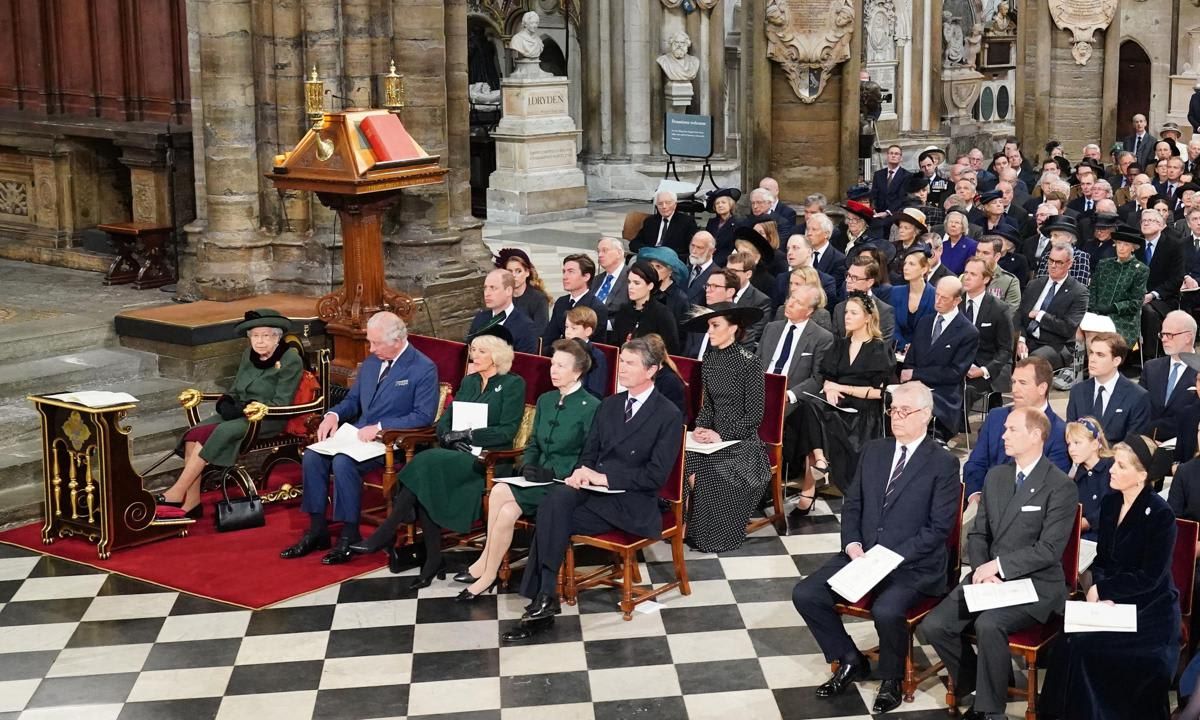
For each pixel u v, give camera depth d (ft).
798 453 30.50
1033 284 39.65
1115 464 21.08
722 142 75.82
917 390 22.70
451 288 39.52
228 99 38.55
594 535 25.11
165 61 42.50
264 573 27.32
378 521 29.58
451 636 24.52
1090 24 72.90
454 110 40.86
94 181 45.09
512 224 66.13
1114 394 28.73
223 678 22.97
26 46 45.62
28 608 25.80
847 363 31.07
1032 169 69.36
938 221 52.21
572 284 33.91
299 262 39.32
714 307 30.27
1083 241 48.73
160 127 41.93
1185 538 21.11
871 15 82.48
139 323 36.19
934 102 86.53
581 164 75.72
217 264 39.09
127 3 42.93
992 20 92.53
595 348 30.01
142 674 23.15
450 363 31.07
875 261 35.55
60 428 28.66
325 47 37.93
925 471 22.57
